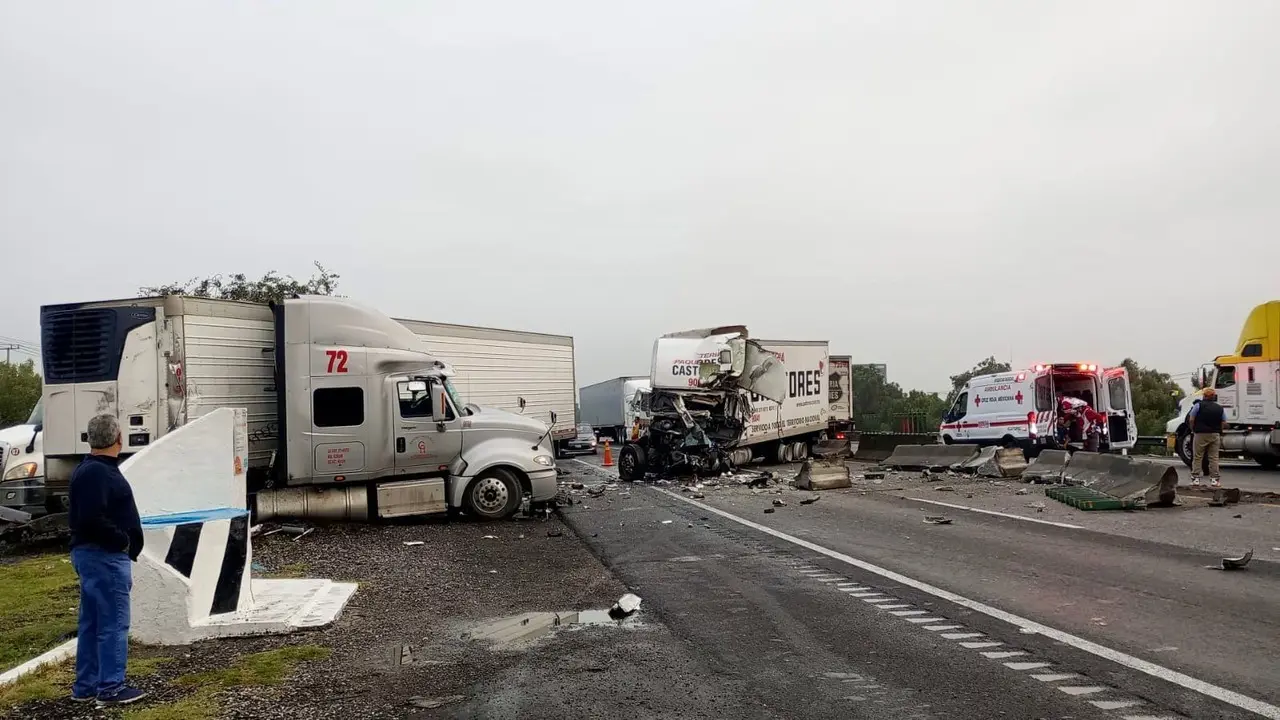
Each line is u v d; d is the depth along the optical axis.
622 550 10.92
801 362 26.86
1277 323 19.86
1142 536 10.71
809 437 28.17
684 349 22.41
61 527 11.85
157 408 12.20
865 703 4.89
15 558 11.29
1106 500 13.32
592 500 17.23
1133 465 14.54
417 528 13.23
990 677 5.32
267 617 6.96
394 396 13.59
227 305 13.06
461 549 11.20
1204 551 9.55
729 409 23.09
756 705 4.90
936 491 17.27
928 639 6.27
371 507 13.52
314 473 13.14
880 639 6.30
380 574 9.40
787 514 14.26
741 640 6.38
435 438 13.84
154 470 7.37
